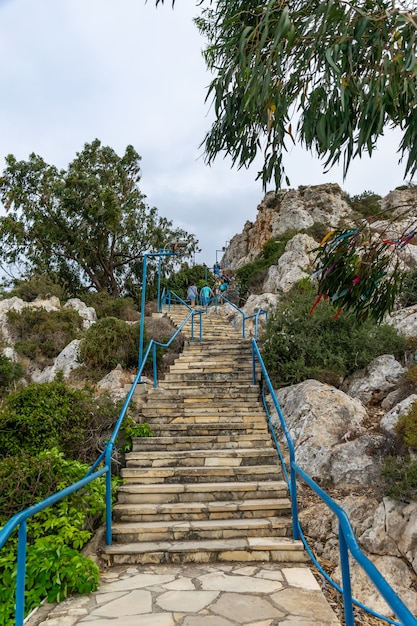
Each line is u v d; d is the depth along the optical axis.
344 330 10.25
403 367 9.71
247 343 12.35
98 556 4.89
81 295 22.78
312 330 10.34
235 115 3.47
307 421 7.99
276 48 2.82
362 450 7.20
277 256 24.38
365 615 4.50
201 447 7.39
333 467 7.13
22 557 3.04
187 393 9.47
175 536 5.29
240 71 3.02
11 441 6.51
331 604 4.49
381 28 2.88
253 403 8.72
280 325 10.80
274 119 3.13
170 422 8.23
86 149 27.20
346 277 4.21
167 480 6.50
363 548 5.87
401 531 5.79
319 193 30.72
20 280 23.75
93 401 7.75
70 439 6.91
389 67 2.87
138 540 5.27
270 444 7.40
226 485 6.18
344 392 9.55
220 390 9.45
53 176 26.05
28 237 25.31
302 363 9.72
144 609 3.79
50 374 12.74
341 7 2.80
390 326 10.68
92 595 4.11
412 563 5.47
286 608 3.77
